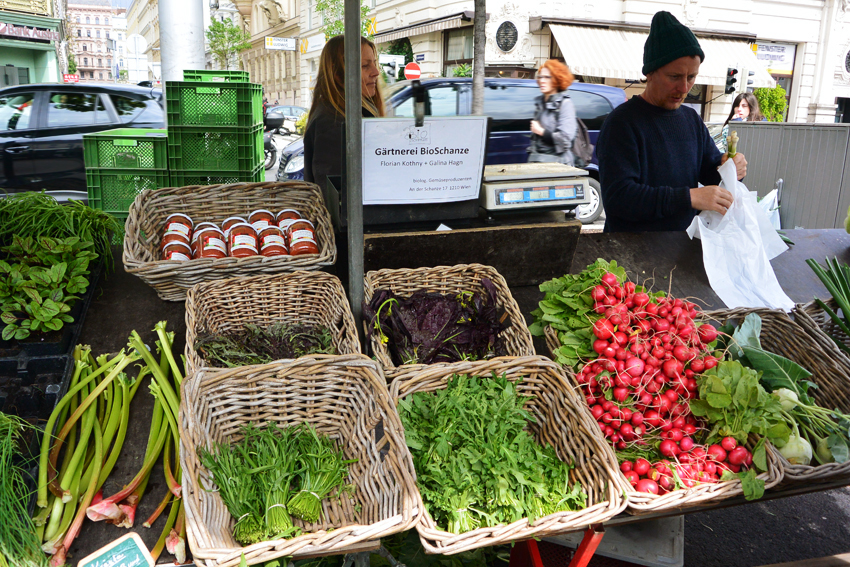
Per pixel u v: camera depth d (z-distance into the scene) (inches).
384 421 58.7
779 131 247.4
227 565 46.6
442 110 190.1
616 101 252.5
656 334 70.7
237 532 53.9
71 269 80.7
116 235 99.0
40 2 523.2
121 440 67.4
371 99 133.2
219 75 144.7
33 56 536.4
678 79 105.9
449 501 56.3
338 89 112.9
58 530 57.5
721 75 446.9
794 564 82.0
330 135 113.7
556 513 53.9
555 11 435.5
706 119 489.7
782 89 552.7
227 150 142.6
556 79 140.6
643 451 66.5
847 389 75.5
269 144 442.6
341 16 527.2
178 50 193.3
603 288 73.2
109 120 241.8
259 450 59.9
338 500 60.8
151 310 86.4
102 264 92.3
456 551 50.8
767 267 100.0
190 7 191.2
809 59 553.6
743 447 64.2
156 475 64.9
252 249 86.3
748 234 101.1
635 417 66.2
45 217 84.4
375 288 83.2
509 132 204.8
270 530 53.3
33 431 66.4
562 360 71.8
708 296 103.2
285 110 567.8
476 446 61.1
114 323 83.8
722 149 272.7
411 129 82.4
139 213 89.5
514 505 55.9
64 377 72.7
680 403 68.8
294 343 75.8
